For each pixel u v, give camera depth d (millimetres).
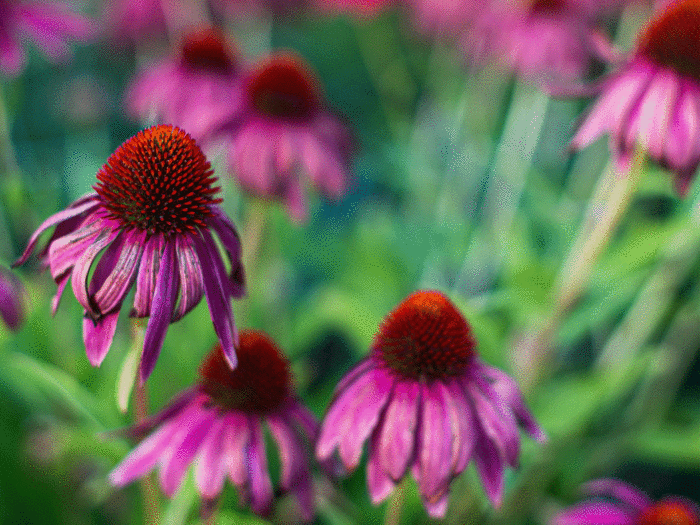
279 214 693
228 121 609
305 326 647
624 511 542
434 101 984
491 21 811
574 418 586
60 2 732
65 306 624
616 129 527
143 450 445
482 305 580
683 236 599
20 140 1016
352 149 663
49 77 1086
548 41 764
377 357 449
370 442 437
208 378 454
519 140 837
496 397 444
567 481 624
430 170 846
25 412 575
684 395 810
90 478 592
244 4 843
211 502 435
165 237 409
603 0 817
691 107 514
